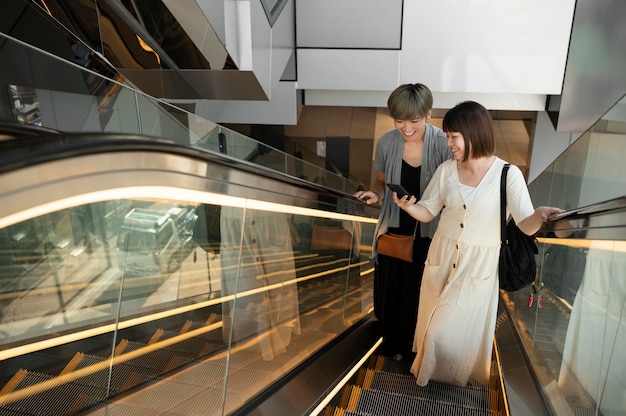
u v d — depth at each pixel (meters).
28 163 1.02
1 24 2.96
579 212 2.37
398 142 3.55
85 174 1.30
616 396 1.81
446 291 3.14
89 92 2.53
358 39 9.09
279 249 2.87
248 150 5.37
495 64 8.98
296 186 2.93
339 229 4.02
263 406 2.51
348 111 11.98
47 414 1.29
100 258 1.45
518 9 8.67
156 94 5.95
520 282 3.02
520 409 2.69
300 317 3.22
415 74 9.23
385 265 3.96
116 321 1.56
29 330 1.22
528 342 3.46
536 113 10.33
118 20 4.69
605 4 8.41
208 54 5.09
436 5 8.78
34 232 1.19
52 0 3.87
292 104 9.78
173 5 4.30
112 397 1.56
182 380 1.94
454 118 2.86
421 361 3.38
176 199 1.84
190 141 4.12
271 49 6.24
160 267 1.77
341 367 3.36
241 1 5.16
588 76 8.80
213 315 2.17
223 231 2.23
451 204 3.08
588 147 3.95
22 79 2.00
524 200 2.91
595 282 2.24
